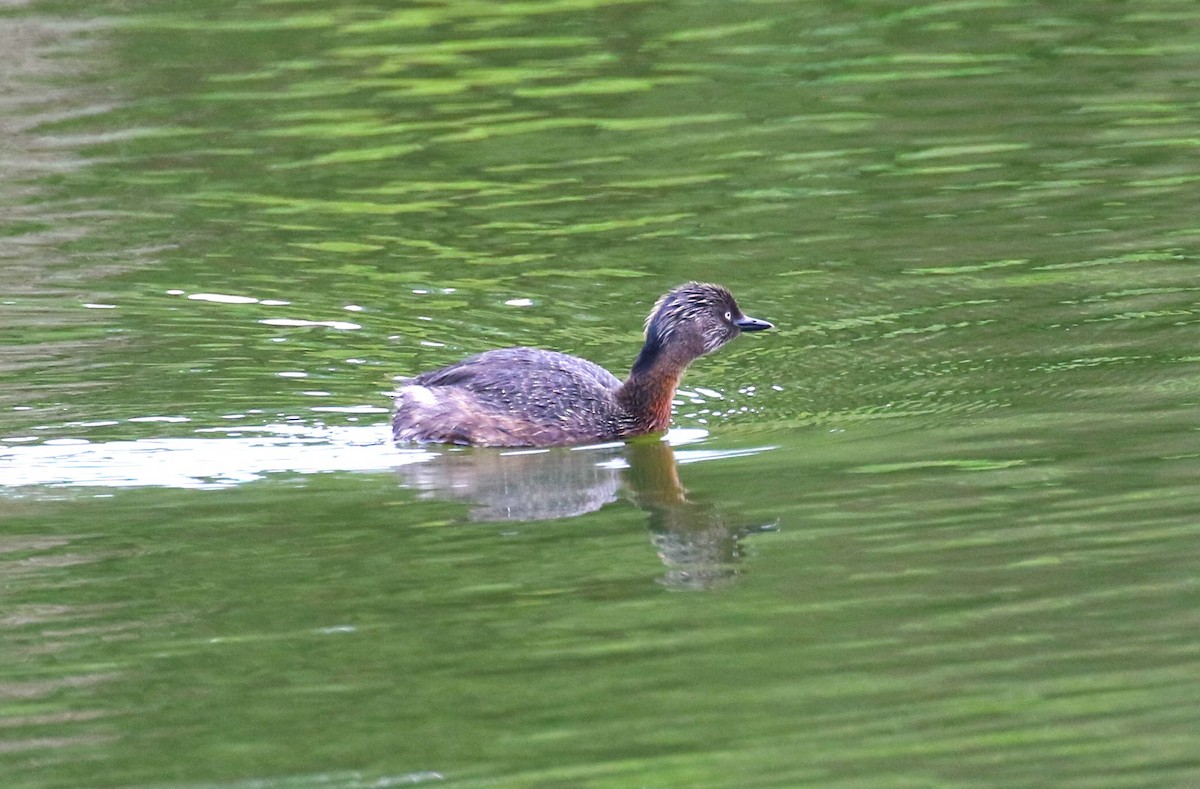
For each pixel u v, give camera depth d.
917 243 22.16
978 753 10.59
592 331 20.11
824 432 16.94
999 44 29.25
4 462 16.36
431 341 19.81
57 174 25.64
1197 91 26.67
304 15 31.72
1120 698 11.20
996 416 16.91
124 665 12.22
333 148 26.31
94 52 30.12
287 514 15.11
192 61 29.72
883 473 15.60
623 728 11.10
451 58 29.58
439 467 16.47
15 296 21.17
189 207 24.36
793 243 22.41
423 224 23.61
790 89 27.75
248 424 17.47
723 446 16.83
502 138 26.47
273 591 13.41
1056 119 26.02
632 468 16.36
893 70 28.34
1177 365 17.92
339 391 18.42
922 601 12.80
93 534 14.62
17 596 13.37
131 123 27.39
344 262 22.33
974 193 23.66
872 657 11.95
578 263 22.08
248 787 10.58
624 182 24.72
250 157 26.09
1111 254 21.39
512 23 31.16
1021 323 19.50
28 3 32.34
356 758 10.86
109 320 20.44
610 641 12.39
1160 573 13.05
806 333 19.78
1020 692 11.34
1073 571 13.18
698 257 22.08
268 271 22.03
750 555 13.89
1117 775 10.30
